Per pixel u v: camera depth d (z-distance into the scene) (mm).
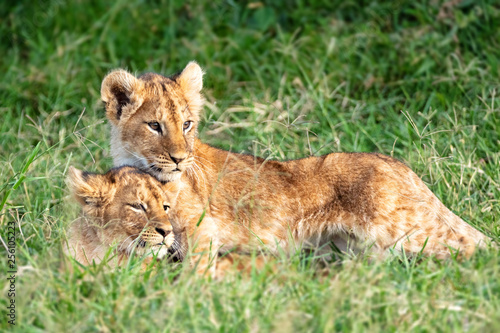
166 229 10047
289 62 16812
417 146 12844
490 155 12898
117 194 10250
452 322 8109
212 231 10734
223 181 11109
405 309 8180
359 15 18500
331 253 10492
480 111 14062
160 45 18438
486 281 8516
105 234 10227
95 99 15891
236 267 9734
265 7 18875
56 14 19766
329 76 16125
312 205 10867
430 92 15289
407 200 10555
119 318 8016
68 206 10648
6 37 19312
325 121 14547
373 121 14445
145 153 10883
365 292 8242
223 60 17516
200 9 19281
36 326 8195
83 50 18234
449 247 9961
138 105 10953
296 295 8531
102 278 8875
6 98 16453
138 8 19859
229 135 14203
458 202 11539
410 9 17594
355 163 10867
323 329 7664
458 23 16547
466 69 15148
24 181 11375
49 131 14438
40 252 9836
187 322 7926
